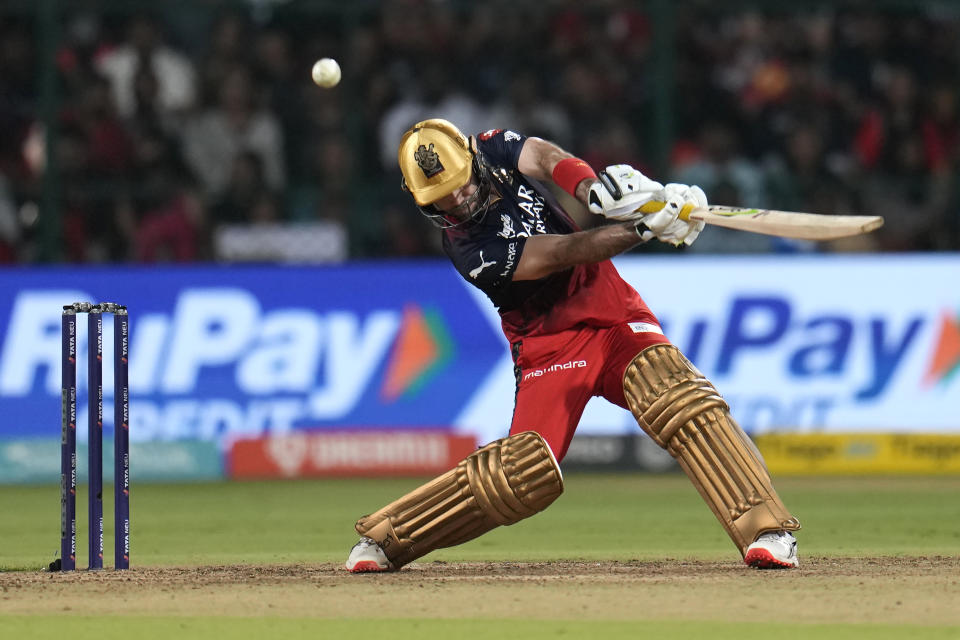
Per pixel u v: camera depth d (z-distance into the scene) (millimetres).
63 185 47656
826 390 43562
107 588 18219
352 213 47250
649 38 51625
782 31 52094
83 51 49094
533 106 50750
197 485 41438
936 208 50312
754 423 43469
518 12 51406
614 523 31125
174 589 18062
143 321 43156
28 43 49125
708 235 47406
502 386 43312
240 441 43156
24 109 48812
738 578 18859
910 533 28984
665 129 46688
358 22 51156
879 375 43656
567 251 19203
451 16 51000
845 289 43750
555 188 46219
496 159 20438
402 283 43719
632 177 18688
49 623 15555
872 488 39312
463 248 20109
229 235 48031
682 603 16609
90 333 20500
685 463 20250
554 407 20531
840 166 50844
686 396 20016
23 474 42594
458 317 43531
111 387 42531
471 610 16281
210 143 48906
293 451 43312
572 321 20484
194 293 43438
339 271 43750
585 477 42969
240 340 43438
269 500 37156
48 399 42750
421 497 20375
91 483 20734
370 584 18578
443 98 50438
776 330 43594
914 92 51406
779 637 14531
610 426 43781
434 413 43375
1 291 42969
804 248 48031
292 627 15242
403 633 14844
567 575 19844
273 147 49562
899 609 16141
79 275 43188
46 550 26781
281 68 50219
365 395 43469
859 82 51750
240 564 22828
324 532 29891
